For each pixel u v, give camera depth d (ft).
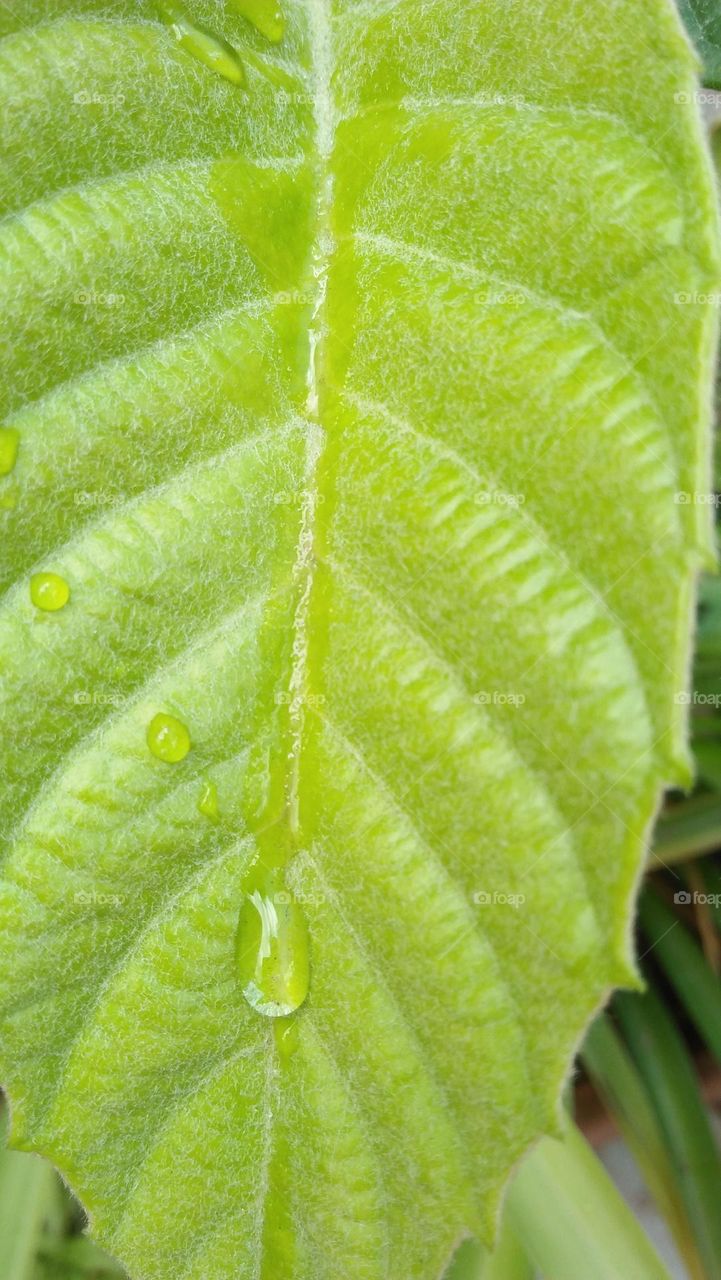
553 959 0.57
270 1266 0.63
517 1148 0.60
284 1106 0.62
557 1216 0.83
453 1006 0.59
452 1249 0.62
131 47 0.57
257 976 0.61
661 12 0.54
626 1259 0.83
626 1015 1.03
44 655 0.59
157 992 0.62
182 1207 0.63
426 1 0.58
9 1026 0.61
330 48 0.60
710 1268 0.90
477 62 0.57
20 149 0.57
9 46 0.56
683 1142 0.94
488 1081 0.60
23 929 0.61
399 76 0.59
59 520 0.59
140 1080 0.62
